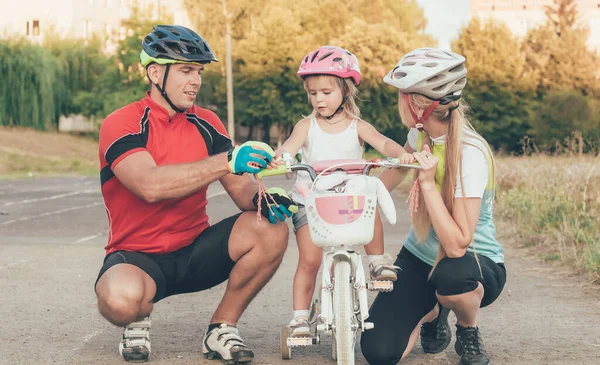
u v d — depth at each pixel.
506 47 63.28
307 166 4.65
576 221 10.92
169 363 5.39
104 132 5.20
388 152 5.70
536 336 6.15
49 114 49.66
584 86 64.81
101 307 5.05
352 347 4.54
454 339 6.07
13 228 14.23
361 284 4.77
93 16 65.69
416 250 5.39
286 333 5.43
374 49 62.56
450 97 4.98
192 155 5.39
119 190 5.29
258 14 71.31
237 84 62.03
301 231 5.73
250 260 5.34
